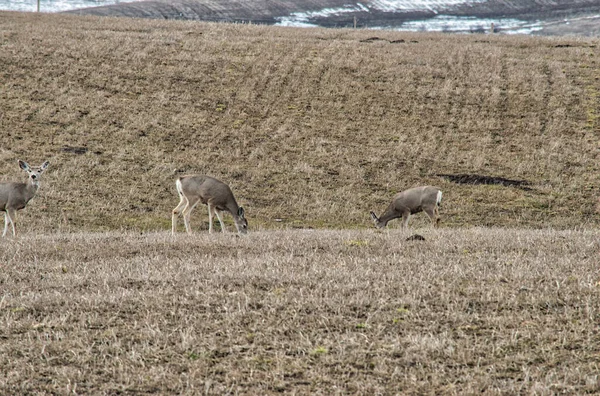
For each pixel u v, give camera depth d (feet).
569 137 431.84
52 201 319.68
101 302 137.80
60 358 113.39
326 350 115.44
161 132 414.21
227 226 309.01
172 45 570.05
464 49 593.42
